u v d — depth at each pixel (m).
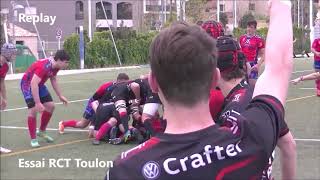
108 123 9.00
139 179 1.61
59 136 9.88
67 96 17.11
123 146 8.84
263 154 1.66
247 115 1.73
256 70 12.74
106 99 9.37
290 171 2.42
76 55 33.47
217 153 1.62
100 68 33.69
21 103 15.30
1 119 12.09
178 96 1.65
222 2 83.69
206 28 5.77
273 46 1.90
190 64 1.62
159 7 61.19
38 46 42.75
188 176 1.61
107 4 71.31
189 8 55.62
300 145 8.73
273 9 1.97
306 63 35.09
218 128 1.68
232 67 3.10
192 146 1.64
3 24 37.03
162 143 1.66
